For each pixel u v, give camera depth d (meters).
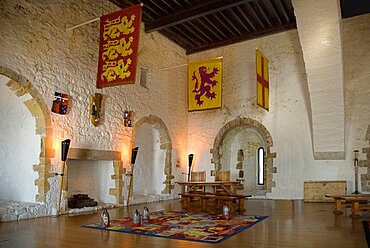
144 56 9.73
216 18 9.66
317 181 9.43
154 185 10.63
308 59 8.59
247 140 12.59
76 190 8.23
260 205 8.56
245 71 11.01
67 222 5.86
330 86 8.72
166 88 10.71
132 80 6.48
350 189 9.22
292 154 10.02
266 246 4.13
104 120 8.14
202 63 10.03
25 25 6.45
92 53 8.00
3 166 7.30
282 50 10.43
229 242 4.34
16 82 6.23
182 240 4.43
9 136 7.25
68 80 7.30
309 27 8.16
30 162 6.86
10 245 4.18
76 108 7.43
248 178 12.63
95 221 5.96
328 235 4.78
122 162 8.57
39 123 6.75
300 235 4.78
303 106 9.99
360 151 9.18
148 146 10.62
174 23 9.31
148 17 9.52
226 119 11.18
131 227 5.37
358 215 6.52
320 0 7.69
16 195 7.02
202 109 9.84
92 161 8.68
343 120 8.99
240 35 11.05
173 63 11.18
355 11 9.23
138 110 9.35
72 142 7.27
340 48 8.15
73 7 7.53
